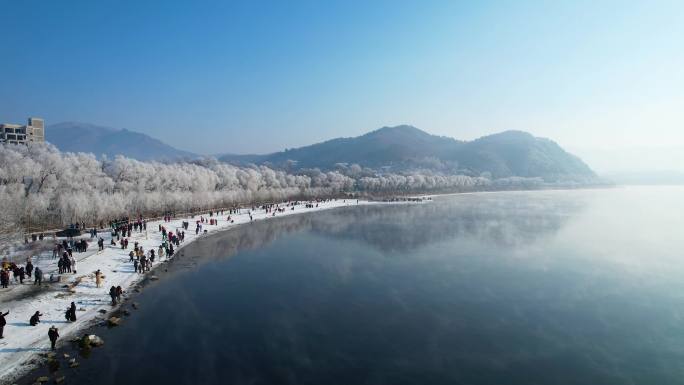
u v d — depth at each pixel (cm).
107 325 3438
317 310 4100
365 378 2761
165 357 2944
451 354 3164
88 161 10925
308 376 2766
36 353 2841
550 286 4988
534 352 3228
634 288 4912
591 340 3469
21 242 5612
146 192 10606
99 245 5709
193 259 6259
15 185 7706
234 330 3522
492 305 4297
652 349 3303
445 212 14162
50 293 3897
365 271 5706
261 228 9825
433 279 5300
